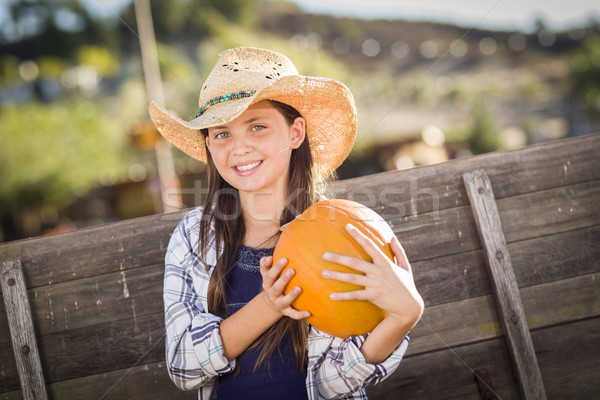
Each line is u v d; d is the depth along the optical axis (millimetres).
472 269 2191
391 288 1431
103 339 2096
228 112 1649
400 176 2197
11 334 2008
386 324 1502
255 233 1841
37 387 2006
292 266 1493
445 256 2188
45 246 2088
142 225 2135
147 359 2104
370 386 2150
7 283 2018
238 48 1800
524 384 2076
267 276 1512
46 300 2076
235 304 1753
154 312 2117
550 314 2182
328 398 1690
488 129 19062
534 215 2215
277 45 26062
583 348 2178
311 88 1754
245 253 1793
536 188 2225
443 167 2213
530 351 2092
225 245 1804
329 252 1472
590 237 2225
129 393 2092
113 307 2105
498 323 2178
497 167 2219
